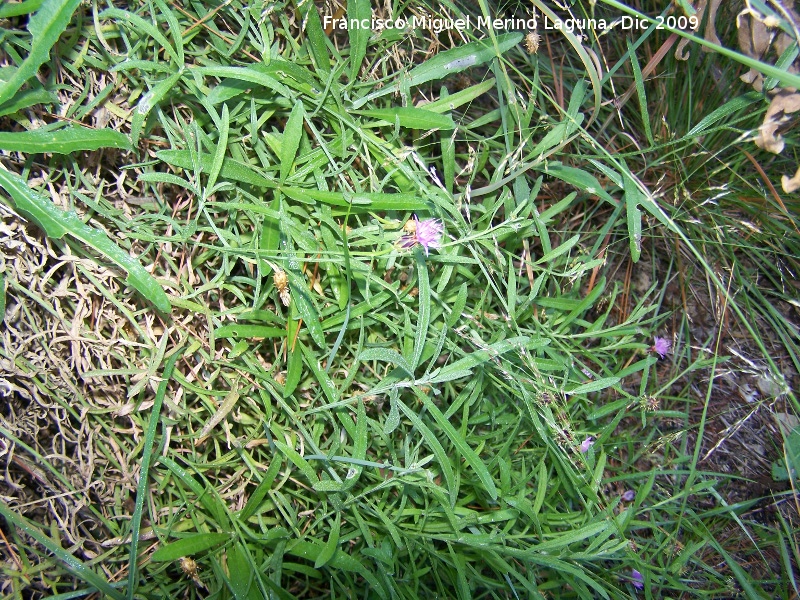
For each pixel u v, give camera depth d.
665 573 0.39
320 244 0.34
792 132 0.44
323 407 0.32
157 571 0.34
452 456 0.37
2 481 0.35
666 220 0.35
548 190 0.44
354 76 0.35
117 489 0.35
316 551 0.34
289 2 0.34
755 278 0.47
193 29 0.33
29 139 0.29
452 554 0.34
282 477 0.36
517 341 0.32
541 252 0.44
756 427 0.46
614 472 0.44
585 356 0.43
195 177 0.32
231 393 0.34
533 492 0.38
